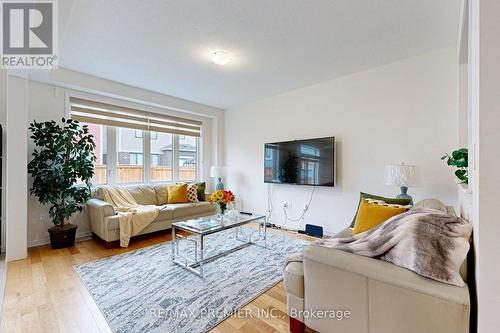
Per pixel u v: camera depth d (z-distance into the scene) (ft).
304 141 13.19
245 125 16.93
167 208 12.71
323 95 12.82
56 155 10.35
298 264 5.32
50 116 11.35
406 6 6.80
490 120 3.02
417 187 9.73
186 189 15.14
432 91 9.61
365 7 6.86
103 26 7.79
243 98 15.72
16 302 6.37
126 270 8.32
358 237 4.99
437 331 3.51
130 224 10.91
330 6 6.82
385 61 10.41
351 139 11.78
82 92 12.33
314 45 9.03
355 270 4.22
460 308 3.34
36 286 7.20
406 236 4.13
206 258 9.20
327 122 12.66
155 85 13.29
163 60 10.27
